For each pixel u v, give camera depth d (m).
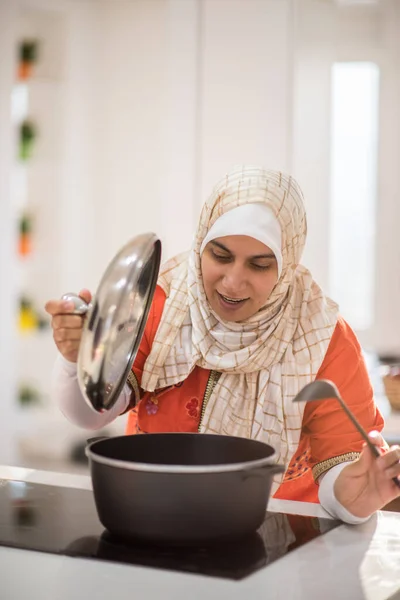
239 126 4.05
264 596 1.04
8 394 4.08
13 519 1.31
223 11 4.04
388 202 4.21
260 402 1.65
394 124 4.18
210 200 1.64
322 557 1.20
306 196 4.04
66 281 4.42
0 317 4.03
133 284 1.18
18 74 4.27
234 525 1.17
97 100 4.55
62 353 1.43
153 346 1.67
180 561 1.15
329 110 4.03
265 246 1.55
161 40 4.44
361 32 4.16
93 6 4.47
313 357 1.64
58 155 4.39
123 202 4.57
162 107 4.46
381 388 3.24
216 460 1.35
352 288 4.28
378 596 1.05
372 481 1.34
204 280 1.62
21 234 4.32
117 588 1.06
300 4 3.96
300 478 1.72
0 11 3.96
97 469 1.19
